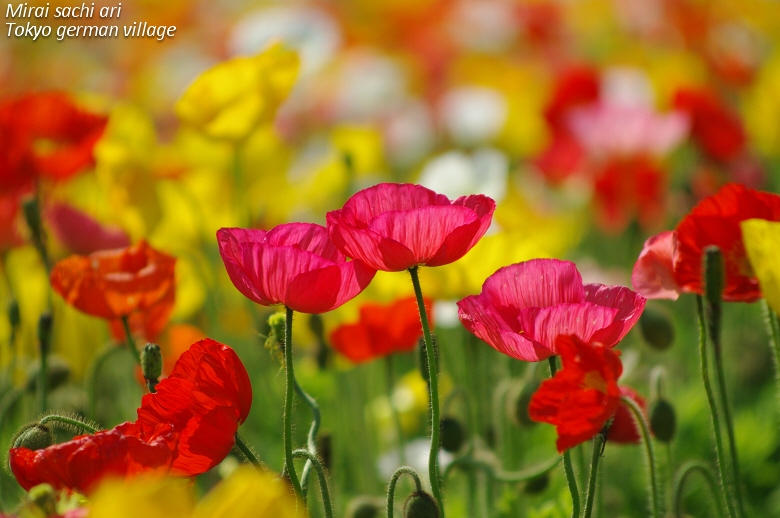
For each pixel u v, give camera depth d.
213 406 1.54
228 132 2.01
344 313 1.92
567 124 2.86
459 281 1.87
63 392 1.97
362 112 3.96
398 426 1.88
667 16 4.05
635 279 1.63
